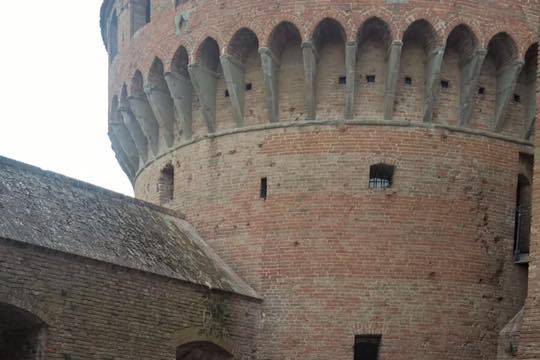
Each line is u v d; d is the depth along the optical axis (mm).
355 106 30500
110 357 23516
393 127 30125
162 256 26828
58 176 26703
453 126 30500
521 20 30688
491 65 31594
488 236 30109
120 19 38125
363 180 29781
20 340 22312
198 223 32250
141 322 24656
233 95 31688
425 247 29328
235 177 31578
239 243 30844
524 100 31984
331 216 29656
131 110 36562
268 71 30672
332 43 31078
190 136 33812
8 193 23594
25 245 21469
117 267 24016
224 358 28156
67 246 22844
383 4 29719
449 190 29969
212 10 32000
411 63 30844
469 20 30000
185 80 33781
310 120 30562
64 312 22359
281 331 29219
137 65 35312
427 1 29828
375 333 28594
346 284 29016
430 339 28641
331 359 28531
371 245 29266
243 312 28828
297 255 29672
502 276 30016
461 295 29219
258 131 31375
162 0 34375
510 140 31281
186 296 26438
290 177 30422
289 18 30234
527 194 31672
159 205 33250
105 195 28344
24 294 21328
